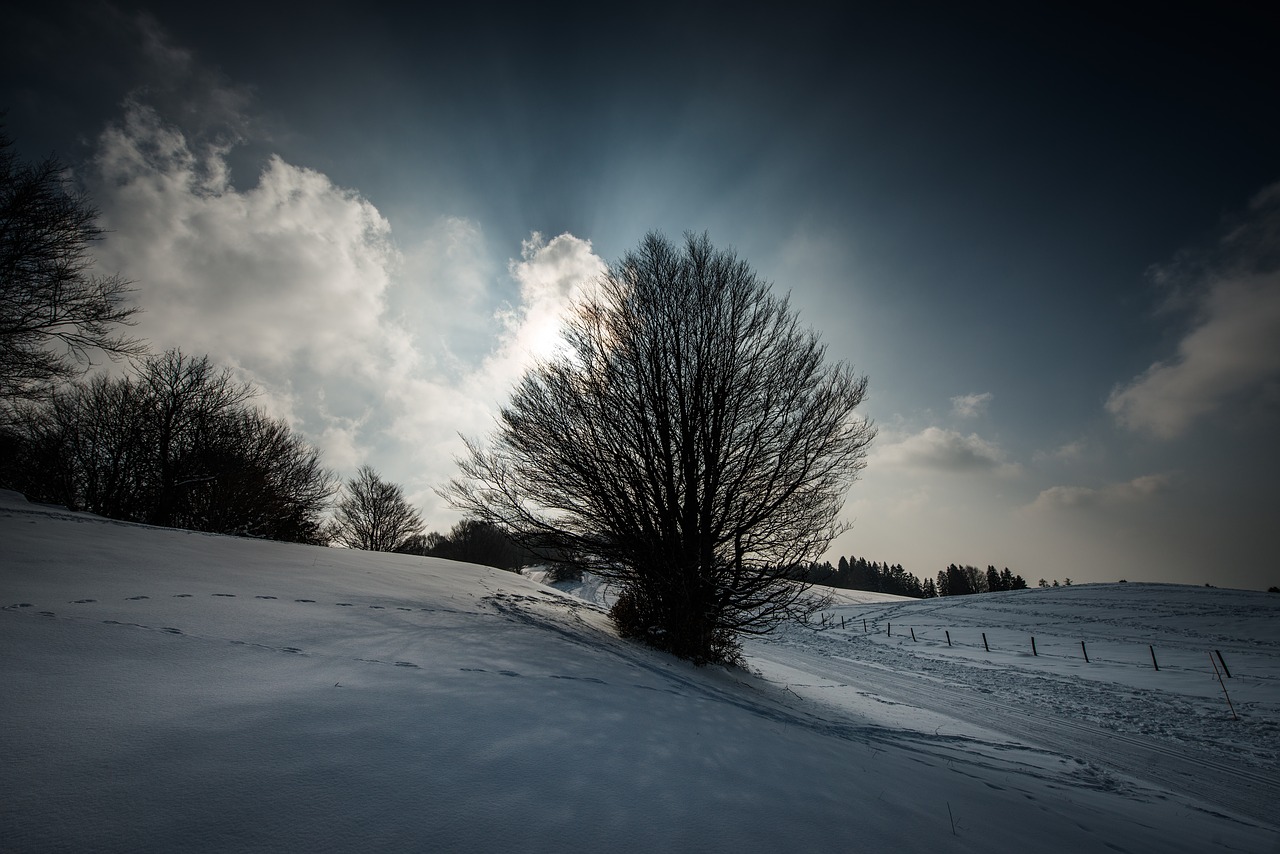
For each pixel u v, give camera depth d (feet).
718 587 33.96
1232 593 141.18
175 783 6.95
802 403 36.52
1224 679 55.67
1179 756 31.50
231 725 8.85
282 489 90.22
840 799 11.44
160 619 14.57
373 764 8.35
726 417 36.63
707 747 12.91
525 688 14.44
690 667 30.99
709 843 8.07
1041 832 12.98
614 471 35.24
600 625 37.17
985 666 67.82
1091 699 47.80
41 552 20.08
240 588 20.62
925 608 149.18
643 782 9.78
